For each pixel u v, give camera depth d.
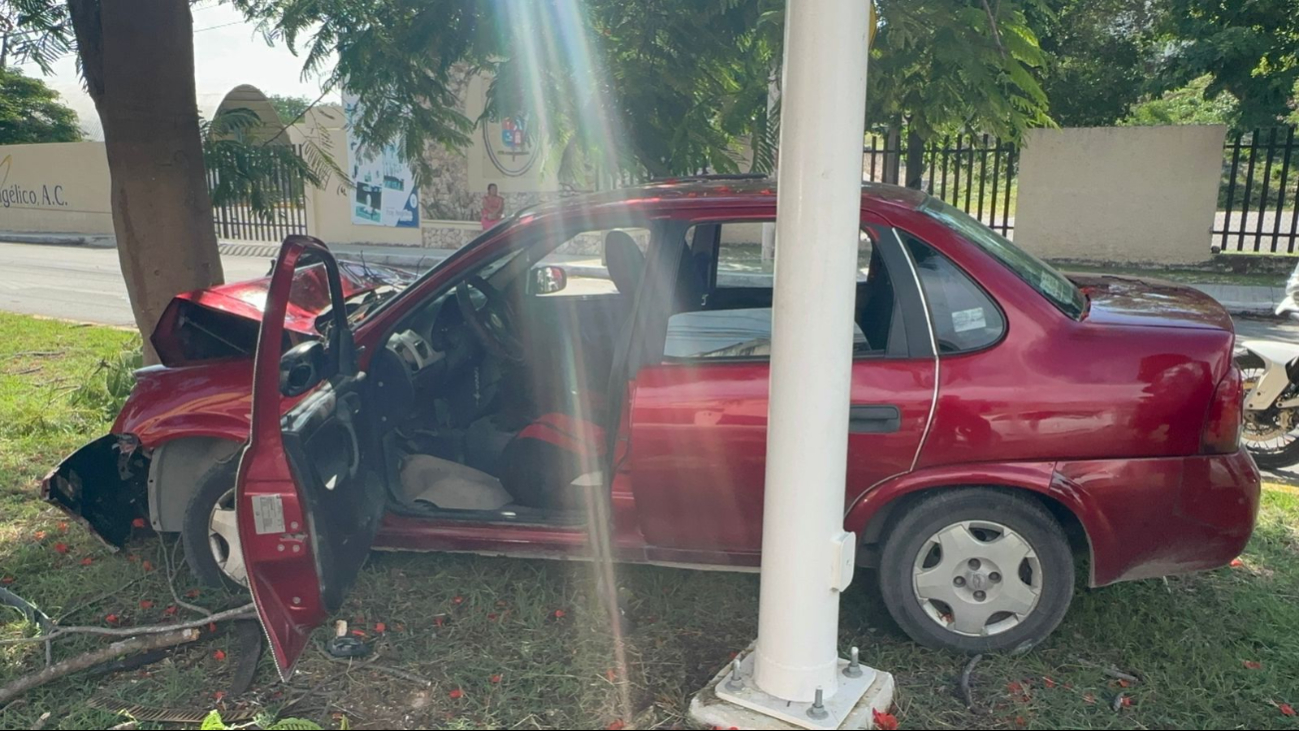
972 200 24.12
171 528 4.38
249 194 6.05
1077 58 19.41
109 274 17.64
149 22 5.66
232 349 4.36
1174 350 3.39
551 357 4.67
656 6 5.71
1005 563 3.53
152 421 4.13
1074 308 3.68
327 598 3.37
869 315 3.62
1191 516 3.40
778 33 4.97
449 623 3.94
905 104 5.33
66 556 4.68
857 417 3.49
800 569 3.08
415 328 4.54
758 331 3.66
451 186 20.42
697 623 3.93
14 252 22.23
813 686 3.16
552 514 3.98
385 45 5.89
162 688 3.54
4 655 3.79
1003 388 3.42
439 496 4.23
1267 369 5.80
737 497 3.62
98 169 26.42
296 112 6.63
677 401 3.61
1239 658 3.60
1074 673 3.51
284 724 3.08
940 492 3.56
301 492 3.24
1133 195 15.43
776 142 5.43
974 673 3.52
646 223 3.87
